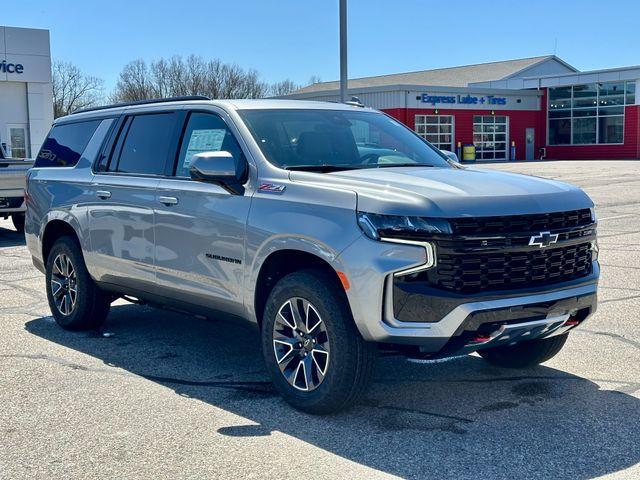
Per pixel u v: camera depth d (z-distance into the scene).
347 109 6.38
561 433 4.64
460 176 5.19
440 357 4.66
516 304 4.61
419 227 4.47
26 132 34.44
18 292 9.27
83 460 4.28
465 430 4.70
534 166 42.44
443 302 4.47
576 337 6.81
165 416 4.96
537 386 5.53
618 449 4.39
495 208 4.62
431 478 4.02
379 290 4.52
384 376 5.80
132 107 6.88
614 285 9.06
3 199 14.48
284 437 4.60
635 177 29.62
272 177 5.28
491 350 5.95
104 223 6.66
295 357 5.07
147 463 4.23
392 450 4.39
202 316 5.99
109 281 6.75
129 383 5.67
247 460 4.26
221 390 5.50
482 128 51.78
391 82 70.81
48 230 7.58
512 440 4.54
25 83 34.25
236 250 5.36
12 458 4.32
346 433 4.66
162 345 6.76
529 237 4.68
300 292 4.92
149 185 6.19
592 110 52.75
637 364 6.02
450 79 66.50
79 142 7.38
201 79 87.94
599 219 15.92
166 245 5.99
